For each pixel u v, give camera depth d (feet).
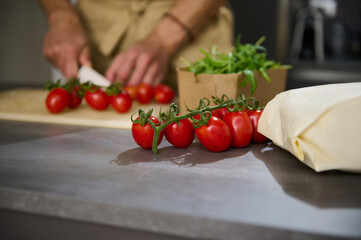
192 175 2.03
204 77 2.80
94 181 1.95
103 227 1.80
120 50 5.46
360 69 7.11
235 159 2.28
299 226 1.52
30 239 1.92
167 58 4.87
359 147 1.94
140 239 1.77
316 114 1.94
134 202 1.71
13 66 7.82
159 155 2.35
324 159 1.97
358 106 1.94
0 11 7.57
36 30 7.54
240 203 1.71
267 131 2.36
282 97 2.30
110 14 5.36
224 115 2.50
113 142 2.64
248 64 2.90
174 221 1.63
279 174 2.04
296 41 8.32
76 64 4.90
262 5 6.75
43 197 1.80
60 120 3.19
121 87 3.93
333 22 8.54
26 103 3.75
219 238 1.59
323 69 7.31
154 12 5.23
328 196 1.78
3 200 1.87
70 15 5.17
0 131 2.94
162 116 2.41
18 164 2.20
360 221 1.56
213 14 4.89
